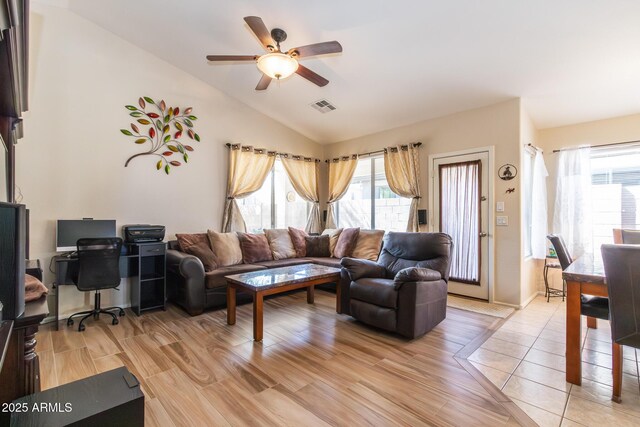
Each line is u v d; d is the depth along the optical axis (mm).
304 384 2037
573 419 1701
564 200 4281
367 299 3004
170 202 4141
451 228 4344
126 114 3773
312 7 2830
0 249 985
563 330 3020
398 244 3480
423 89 3910
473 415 1729
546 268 4223
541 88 3543
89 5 3268
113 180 3674
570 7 2434
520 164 3748
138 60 3867
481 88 3695
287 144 5578
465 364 2326
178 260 3453
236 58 2785
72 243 3232
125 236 3605
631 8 2363
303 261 4551
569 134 4348
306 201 5902
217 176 4625
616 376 1860
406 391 1965
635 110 3826
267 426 1631
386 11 2768
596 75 3223
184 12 3225
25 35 1293
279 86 4355
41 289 1484
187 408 1773
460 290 4258
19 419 1080
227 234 4328
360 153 5574
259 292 2742
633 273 1716
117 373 1433
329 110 4844
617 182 4023
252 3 2922
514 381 2092
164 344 2648
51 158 3258
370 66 3607
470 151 4172
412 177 4691
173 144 4168
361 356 2447
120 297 3719
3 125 1944
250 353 2486
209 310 3631
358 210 5711
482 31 2830
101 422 1137
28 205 3115
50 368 2223
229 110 4754
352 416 1715
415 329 2686
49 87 3252
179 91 4227
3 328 934
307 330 3000
